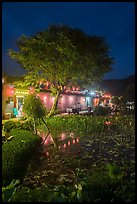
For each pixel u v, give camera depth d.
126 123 16.30
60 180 5.59
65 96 35.16
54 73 19.70
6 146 6.61
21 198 3.13
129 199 3.03
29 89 24.80
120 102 25.58
